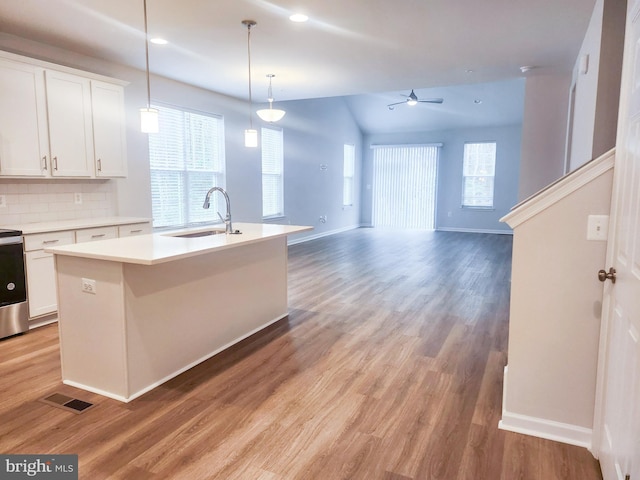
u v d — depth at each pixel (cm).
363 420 235
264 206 792
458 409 246
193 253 260
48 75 386
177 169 589
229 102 667
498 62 479
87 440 214
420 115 1052
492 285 538
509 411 225
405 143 1155
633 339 146
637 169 150
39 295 366
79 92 413
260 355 322
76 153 414
